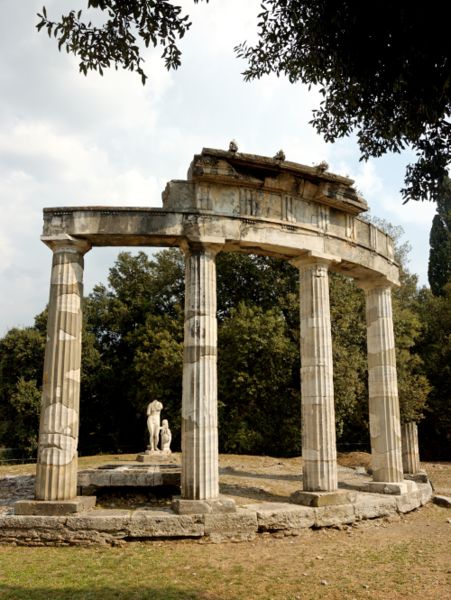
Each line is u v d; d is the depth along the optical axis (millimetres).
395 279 21797
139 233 16562
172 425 42281
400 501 17953
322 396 17422
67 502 14695
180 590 10094
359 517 16453
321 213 18938
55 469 15133
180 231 16719
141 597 9719
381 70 8391
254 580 10781
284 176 17969
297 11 9172
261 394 38562
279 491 19828
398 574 11242
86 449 50719
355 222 20047
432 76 7598
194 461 15211
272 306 41938
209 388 15914
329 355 17969
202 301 16469
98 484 18391
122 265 55781
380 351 20656
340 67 8844
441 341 47656
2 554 12922
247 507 15508
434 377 47125
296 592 10062
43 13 9328
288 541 14344
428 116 8000
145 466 23062
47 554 12906
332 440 17266
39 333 50438
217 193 17359
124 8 9188
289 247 17875
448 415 45344
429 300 51438
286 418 39062
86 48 9633
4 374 49500
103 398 51406
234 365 38781
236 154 16891
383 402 20094
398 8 7211
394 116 9031
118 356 54188
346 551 13266
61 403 15578
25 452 47344
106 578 10867
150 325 46844
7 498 19219
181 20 9297
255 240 17359
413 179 9961
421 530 15852
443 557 12656
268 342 37625
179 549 13359
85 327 54188
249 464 30422
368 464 33562
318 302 18203
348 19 7941
